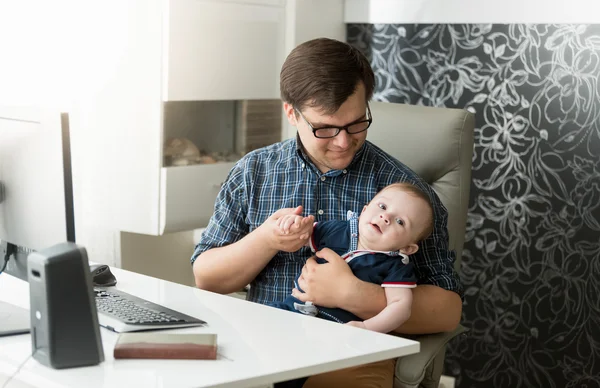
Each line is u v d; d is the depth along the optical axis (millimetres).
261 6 2848
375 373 1572
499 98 2693
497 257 2746
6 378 1153
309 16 2967
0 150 1473
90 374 1159
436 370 1790
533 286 2670
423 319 1691
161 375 1154
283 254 1816
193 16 2635
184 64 2637
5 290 1597
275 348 1287
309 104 1670
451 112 2020
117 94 2668
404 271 1677
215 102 2822
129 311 1432
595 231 2512
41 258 1175
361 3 3029
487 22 2688
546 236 2625
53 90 2689
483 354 2805
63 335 1179
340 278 1654
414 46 2896
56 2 2656
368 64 1731
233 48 2781
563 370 2623
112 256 2793
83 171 2764
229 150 2908
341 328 1413
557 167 2578
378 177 1836
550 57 2557
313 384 1571
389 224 1699
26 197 1433
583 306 2559
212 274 1790
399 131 2055
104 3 2629
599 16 2428
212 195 2812
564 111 2545
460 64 2777
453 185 2008
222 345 1298
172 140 2699
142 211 2701
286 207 1845
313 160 1848
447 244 1846
